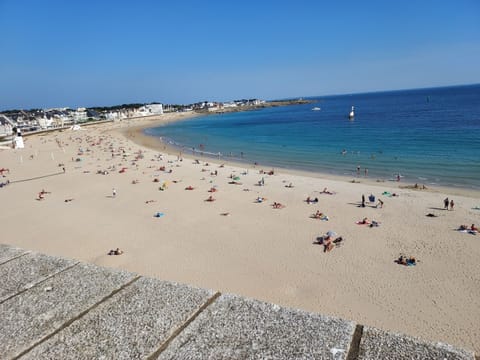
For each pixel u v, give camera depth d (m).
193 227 23.98
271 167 46.88
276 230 23.05
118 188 35.53
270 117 159.25
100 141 83.50
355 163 46.66
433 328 13.16
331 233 21.44
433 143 56.88
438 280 16.33
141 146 73.25
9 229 24.59
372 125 91.56
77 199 31.89
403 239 21.00
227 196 31.56
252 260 18.88
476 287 15.62
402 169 41.53
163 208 28.42
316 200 29.05
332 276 17.03
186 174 41.75
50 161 54.09
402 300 14.94
